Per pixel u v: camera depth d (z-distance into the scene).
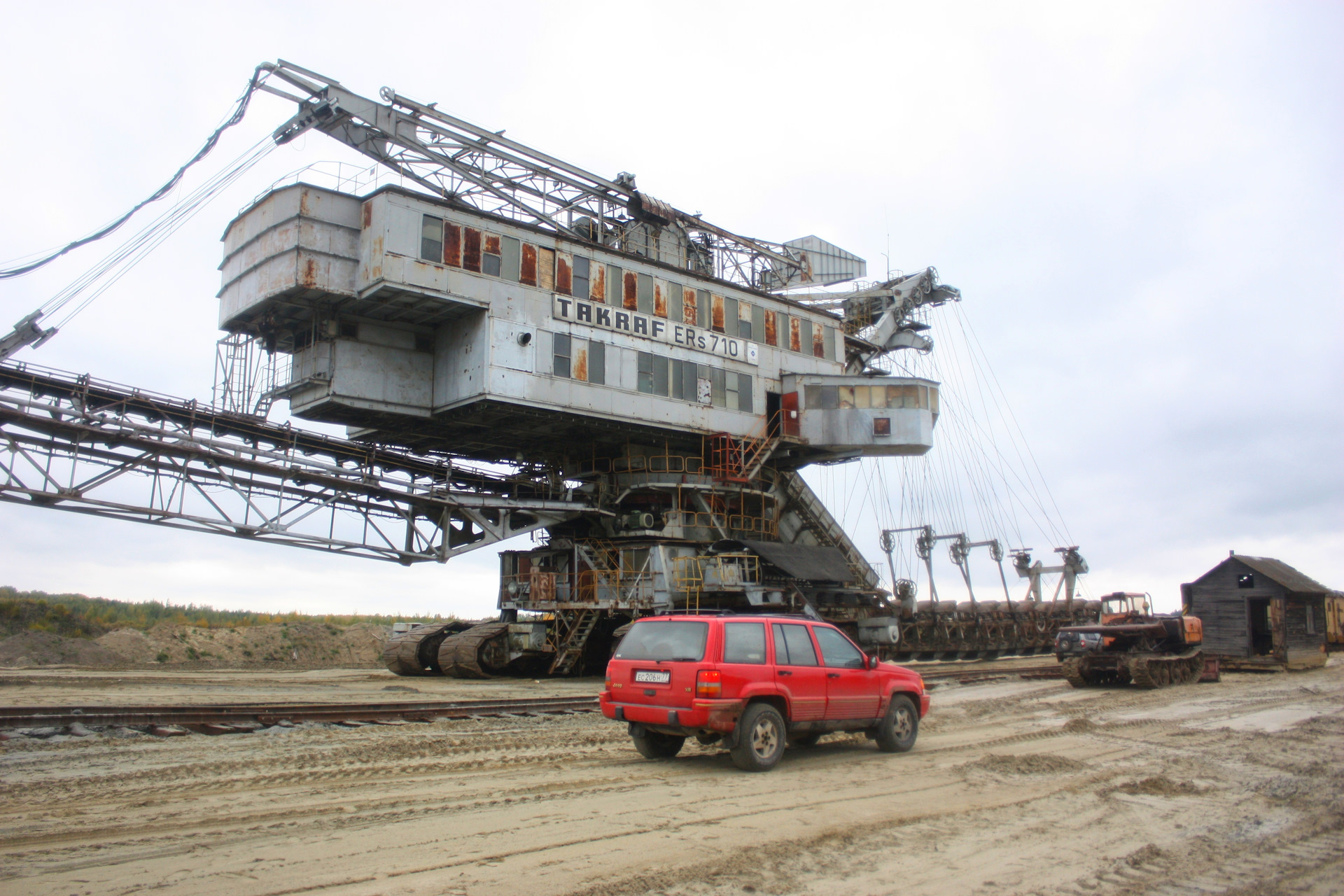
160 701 19.50
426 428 31.77
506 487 35.03
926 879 6.96
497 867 7.12
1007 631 45.62
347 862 7.19
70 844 7.71
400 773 11.30
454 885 6.65
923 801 9.77
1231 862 7.57
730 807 9.36
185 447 25.28
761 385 35.34
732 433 33.94
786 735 12.34
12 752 12.59
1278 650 33.44
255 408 30.09
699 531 34.09
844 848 7.80
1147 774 11.52
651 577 31.84
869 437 35.84
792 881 6.88
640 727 12.41
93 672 30.70
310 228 26.56
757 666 11.80
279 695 21.72
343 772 11.29
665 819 8.79
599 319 30.78
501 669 31.03
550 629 31.73
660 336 32.34
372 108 28.61
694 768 11.80
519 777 11.08
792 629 12.55
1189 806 9.65
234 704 18.48
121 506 24.66
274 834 8.09
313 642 45.62
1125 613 29.78
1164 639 27.72
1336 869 7.43
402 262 26.61
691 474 33.62
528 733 15.47
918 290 46.34
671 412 32.16
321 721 16.20
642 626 12.49
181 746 13.29
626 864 7.25
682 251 36.69
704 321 33.91
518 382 28.42
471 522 31.48
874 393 36.25
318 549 28.08
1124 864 7.42
